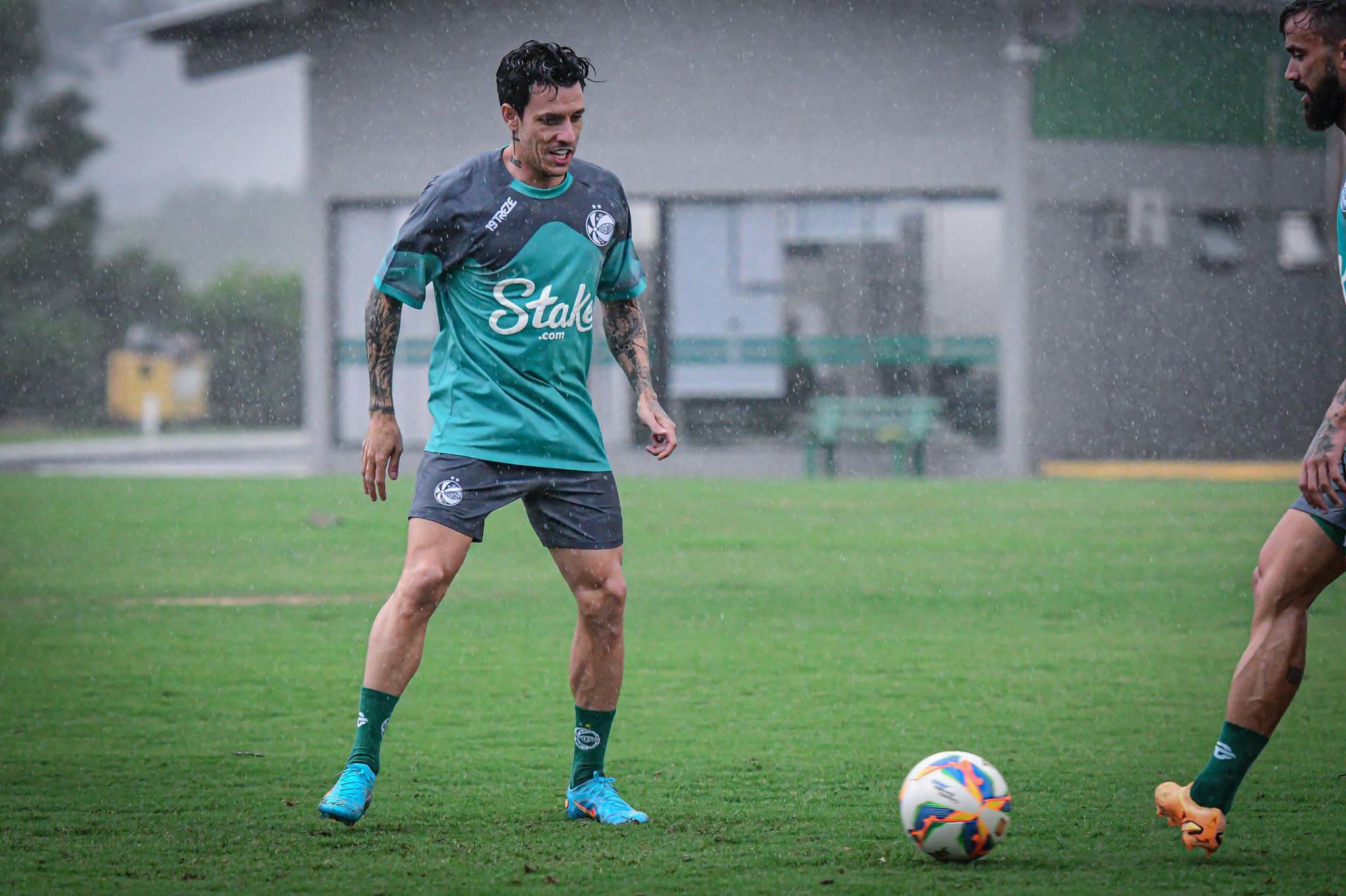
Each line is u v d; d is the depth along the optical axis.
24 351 142.88
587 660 14.94
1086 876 12.48
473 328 14.87
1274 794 15.99
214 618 30.92
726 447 73.38
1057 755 18.33
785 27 71.75
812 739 19.42
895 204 72.12
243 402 147.38
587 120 74.00
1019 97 70.00
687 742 19.23
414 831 14.41
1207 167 76.75
